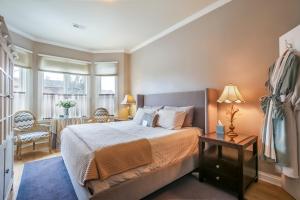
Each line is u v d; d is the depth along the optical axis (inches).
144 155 71.2
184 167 90.7
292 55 67.4
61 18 121.3
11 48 75.6
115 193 62.1
